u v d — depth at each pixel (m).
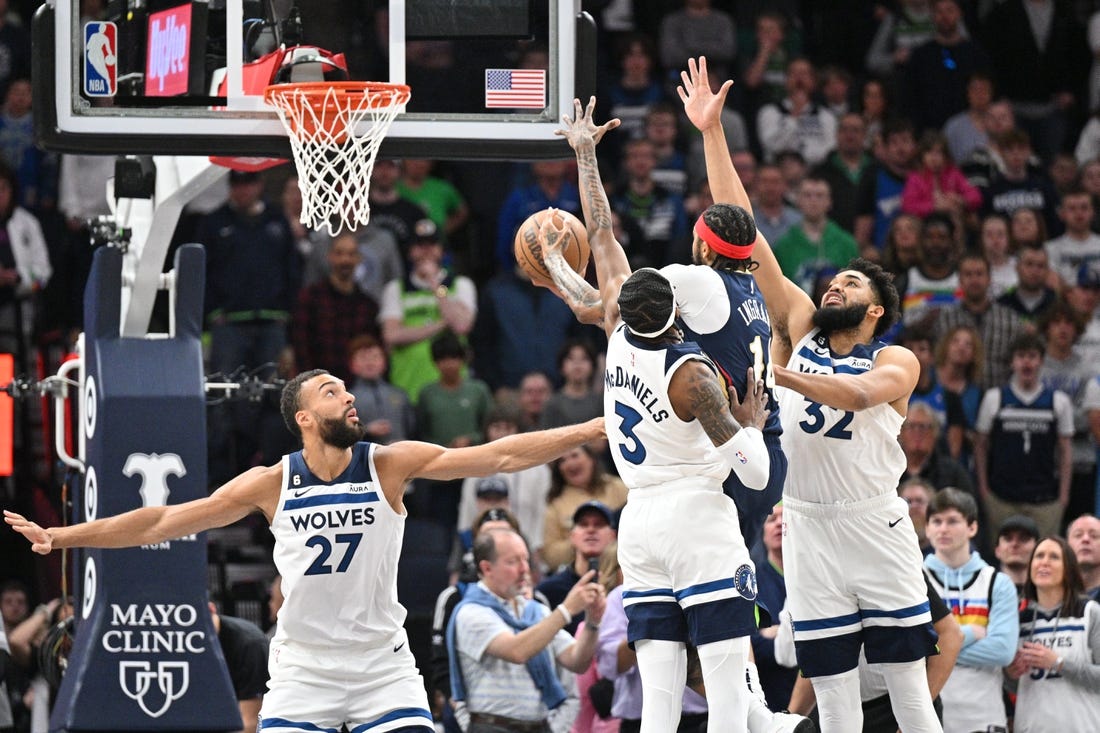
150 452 14.19
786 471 11.70
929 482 18.62
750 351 11.16
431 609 20.11
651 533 11.03
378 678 12.14
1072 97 28.22
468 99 14.05
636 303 10.75
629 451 11.16
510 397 22.12
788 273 23.77
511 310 23.03
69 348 21.89
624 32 27.02
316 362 21.89
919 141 25.09
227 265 22.08
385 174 23.11
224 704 14.04
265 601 19.44
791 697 14.60
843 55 28.22
